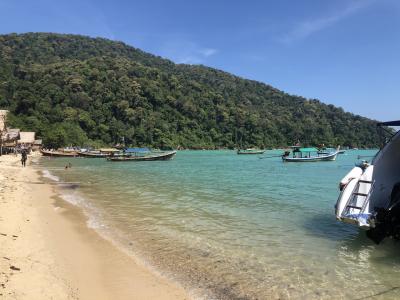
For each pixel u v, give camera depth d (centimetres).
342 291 810
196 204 1805
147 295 762
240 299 763
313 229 1323
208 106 17275
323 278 881
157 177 3281
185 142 14938
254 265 958
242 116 16825
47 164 5175
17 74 15262
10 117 9925
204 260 988
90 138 12794
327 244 1150
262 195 2128
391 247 1120
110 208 1681
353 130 17900
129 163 5778
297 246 1123
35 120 10856
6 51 19638
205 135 15900
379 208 1197
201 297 765
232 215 1549
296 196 2088
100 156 7525
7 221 1238
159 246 1101
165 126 14588
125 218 1469
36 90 13750
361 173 1261
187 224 1380
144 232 1255
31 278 773
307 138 17012
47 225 1284
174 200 1925
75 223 1359
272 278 875
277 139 16912
